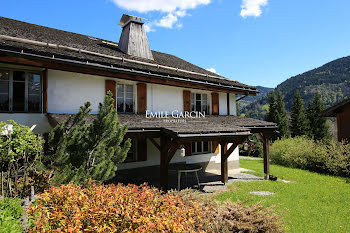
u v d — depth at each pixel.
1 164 4.88
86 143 5.58
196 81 10.95
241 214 3.97
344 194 8.72
